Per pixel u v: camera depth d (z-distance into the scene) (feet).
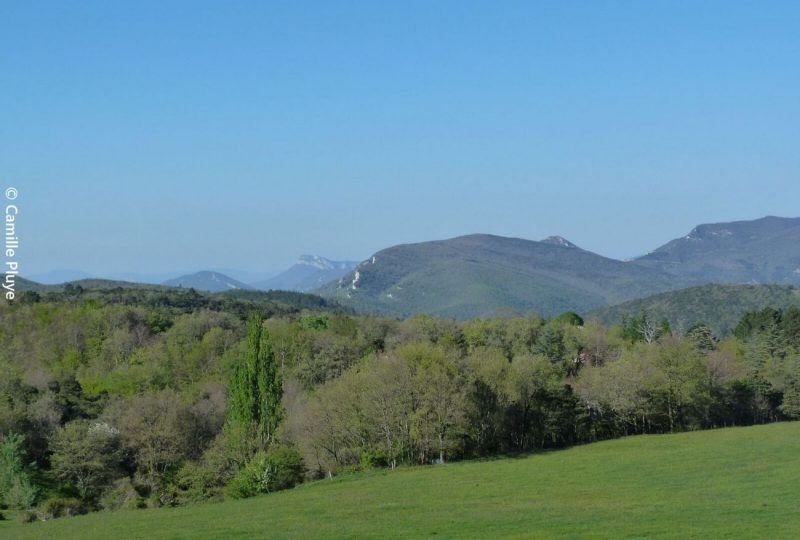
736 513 202.80
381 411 345.72
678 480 268.21
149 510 278.67
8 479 304.91
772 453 319.27
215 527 215.72
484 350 531.50
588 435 425.69
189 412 376.07
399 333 588.50
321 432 342.64
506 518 207.41
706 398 447.01
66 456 328.90
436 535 187.62
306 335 540.93
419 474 314.35
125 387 448.24
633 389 431.02
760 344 545.85
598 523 194.70
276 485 306.35
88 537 215.31
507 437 399.24
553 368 452.76
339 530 199.41
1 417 346.33
